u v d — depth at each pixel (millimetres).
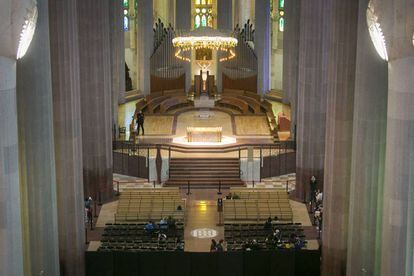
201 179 36344
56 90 25188
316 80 33812
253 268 25641
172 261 25688
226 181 36312
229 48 47375
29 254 22141
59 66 25156
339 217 25781
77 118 26000
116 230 28797
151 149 38469
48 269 23422
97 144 33812
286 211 30406
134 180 36844
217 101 46969
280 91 46969
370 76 22203
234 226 29750
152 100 46062
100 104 33781
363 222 23062
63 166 25484
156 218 30359
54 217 23453
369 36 21906
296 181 34844
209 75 47844
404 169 18406
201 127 40594
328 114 26047
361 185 22922
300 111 34469
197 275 25688
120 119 43219
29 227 22812
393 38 17953
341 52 25297
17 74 22156
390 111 18609
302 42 34312
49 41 23828
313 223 31109
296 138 38062
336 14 25297
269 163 37094
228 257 25547
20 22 16953
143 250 26422
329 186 26016
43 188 22906
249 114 44906
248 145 37844
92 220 31203
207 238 29375
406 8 17484
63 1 24922
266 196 31625
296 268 25688
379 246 23062
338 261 25984
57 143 25391
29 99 22312
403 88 18141
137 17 46781
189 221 31281
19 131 22391
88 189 34000
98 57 33438
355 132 22938
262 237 28406
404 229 18656
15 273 17844
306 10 33906
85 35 33250
